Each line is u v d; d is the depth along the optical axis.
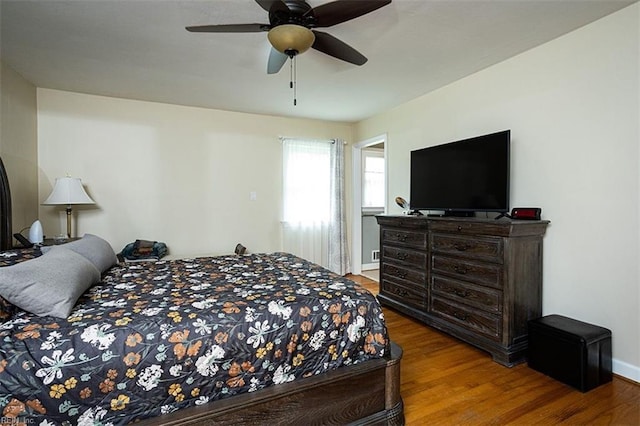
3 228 2.44
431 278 3.07
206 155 4.39
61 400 1.16
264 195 4.75
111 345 1.25
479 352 2.64
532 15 2.19
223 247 4.51
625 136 2.15
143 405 1.27
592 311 2.33
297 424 1.50
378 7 1.78
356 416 1.64
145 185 4.08
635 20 2.08
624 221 2.16
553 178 2.55
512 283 2.41
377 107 4.32
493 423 1.77
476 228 2.61
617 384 2.14
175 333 1.34
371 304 1.77
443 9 2.10
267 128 4.76
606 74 2.23
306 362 1.57
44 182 3.61
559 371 2.18
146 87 3.56
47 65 2.97
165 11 2.12
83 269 1.72
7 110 2.96
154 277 2.14
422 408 1.91
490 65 3.01
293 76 3.24
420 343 2.82
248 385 1.45
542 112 2.62
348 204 5.35
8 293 1.34
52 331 1.25
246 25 1.90
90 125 3.80
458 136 3.38
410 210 3.77
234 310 1.50
